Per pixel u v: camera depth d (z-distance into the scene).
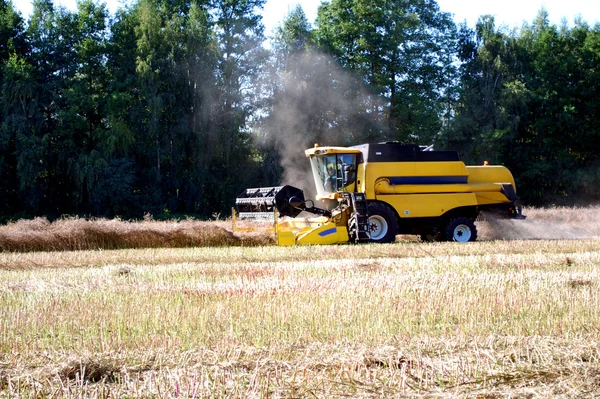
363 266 13.66
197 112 47.56
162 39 47.25
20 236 18.97
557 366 6.26
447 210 21.12
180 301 9.49
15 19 45.16
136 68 45.25
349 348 6.96
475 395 5.56
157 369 6.34
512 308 8.96
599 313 8.69
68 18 45.91
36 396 5.60
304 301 9.38
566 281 11.35
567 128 57.69
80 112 44.97
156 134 45.41
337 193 20.20
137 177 45.28
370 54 54.06
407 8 54.84
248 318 8.36
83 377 5.99
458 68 60.97
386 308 8.88
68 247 19.22
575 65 58.53
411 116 52.22
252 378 5.75
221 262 15.09
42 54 44.22
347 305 9.02
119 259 15.72
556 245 18.73
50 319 8.48
